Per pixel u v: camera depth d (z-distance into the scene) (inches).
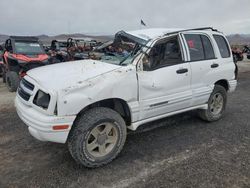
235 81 229.5
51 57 443.2
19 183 132.6
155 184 132.0
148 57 161.5
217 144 178.4
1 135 190.7
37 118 133.0
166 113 179.5
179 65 179.5
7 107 263.4
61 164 150.6
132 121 159.6
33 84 142.9
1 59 491.2
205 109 210.2
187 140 184.5
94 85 138.1
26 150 167.3
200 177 137.9
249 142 182.1
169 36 175.0
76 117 139.3
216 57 211.3
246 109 260.4
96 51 203.2
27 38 434.6
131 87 152.3
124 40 176.9
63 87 131.0
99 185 131.4
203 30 205.5
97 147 146.6
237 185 131.4
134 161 154.6
